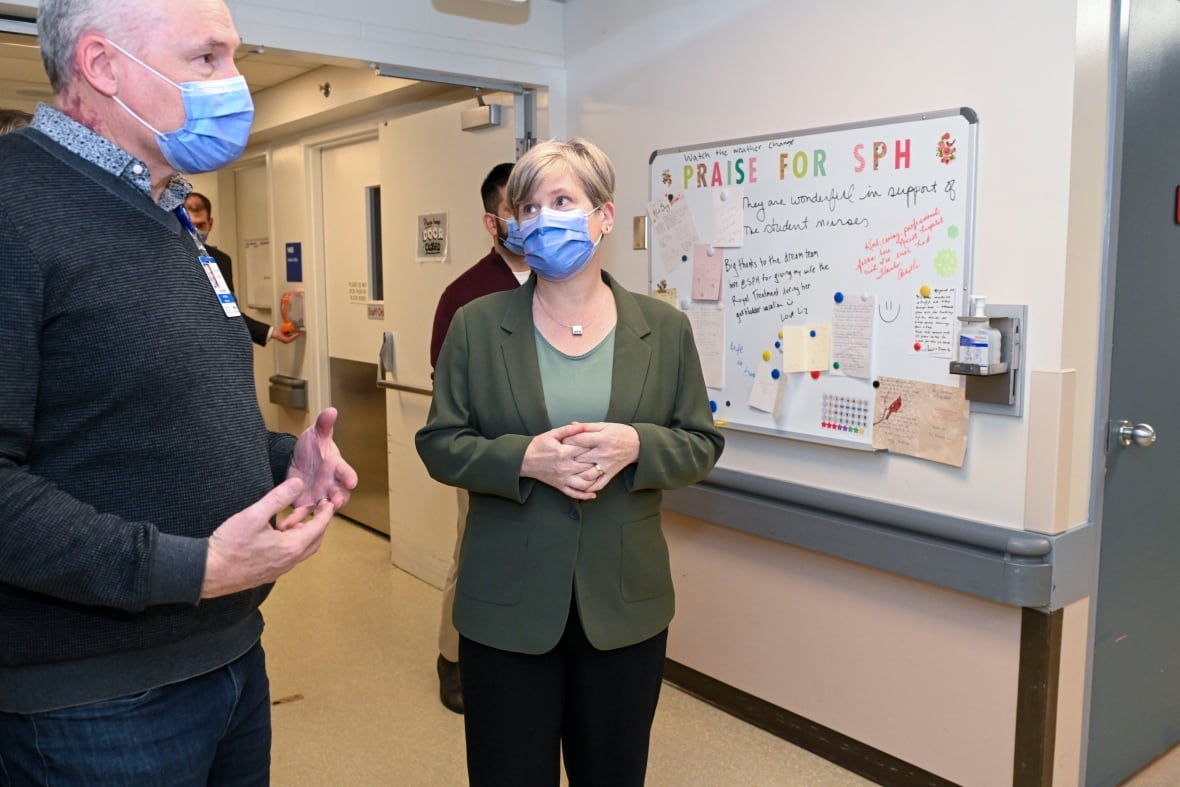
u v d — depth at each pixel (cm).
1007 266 199
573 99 314
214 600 117
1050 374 192
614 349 162
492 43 298
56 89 108
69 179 104
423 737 264
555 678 157
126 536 100
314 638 336
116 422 106
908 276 217
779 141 243
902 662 229
